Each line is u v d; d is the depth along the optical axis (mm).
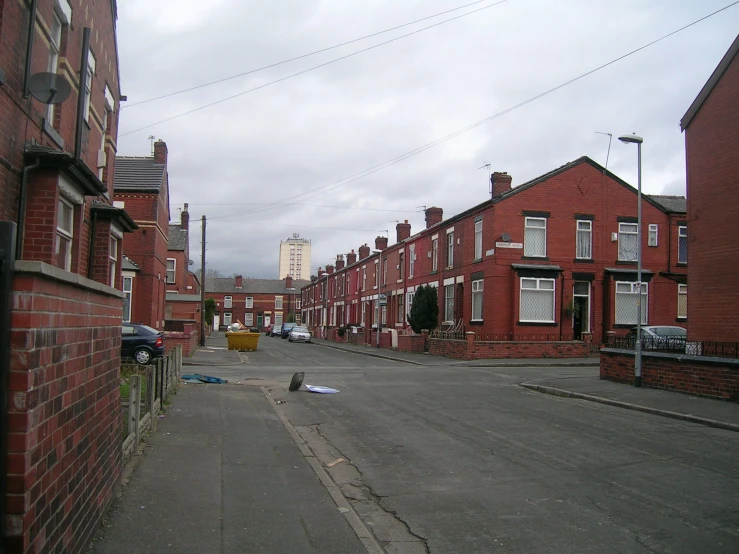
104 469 5367
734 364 13789
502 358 28047
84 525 4570
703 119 16891
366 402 14758
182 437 9344
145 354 22047
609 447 9641
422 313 35438
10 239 3271
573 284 29641
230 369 23594
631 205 30625
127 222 15422
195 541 5180
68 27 10852
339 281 63031
